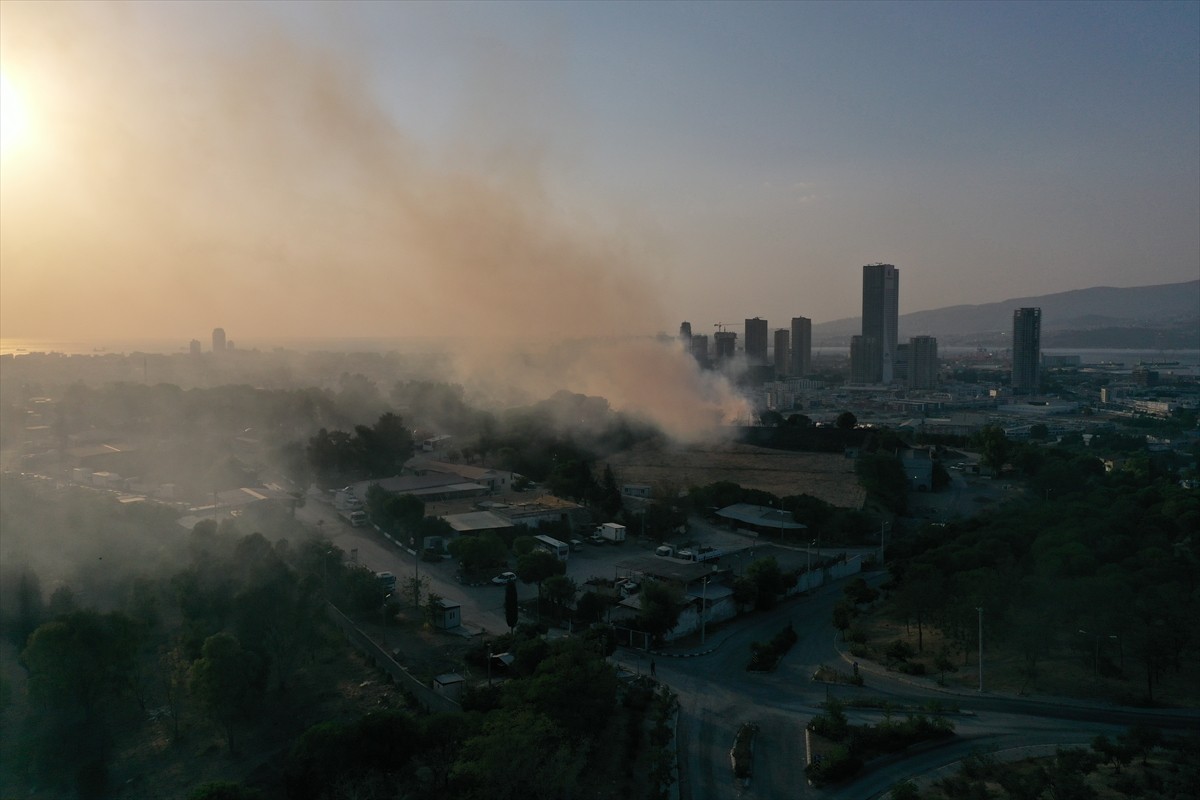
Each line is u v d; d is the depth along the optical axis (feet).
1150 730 140.15
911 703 170.30
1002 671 184.85
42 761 147.84
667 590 216.33
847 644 211.61
